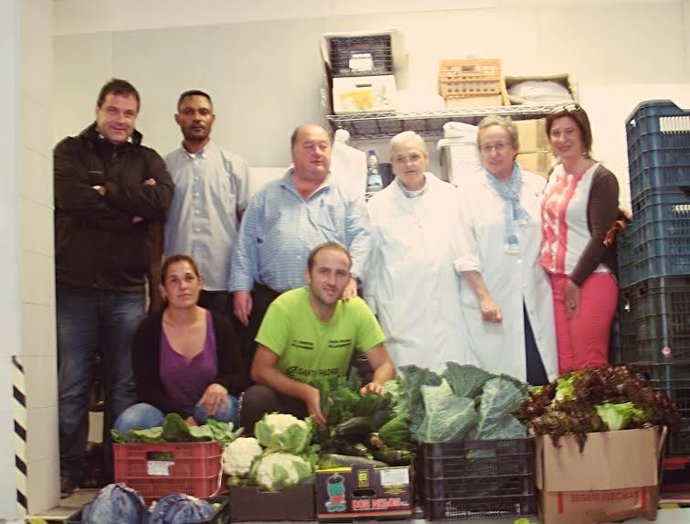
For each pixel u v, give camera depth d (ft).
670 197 12.83
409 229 14.47
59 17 17.88
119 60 17.80
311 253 12.60
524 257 14.29
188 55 17.75
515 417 10.55
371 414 11.37
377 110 16.11
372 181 16.07
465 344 14.30
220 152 15.92
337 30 17.61
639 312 13.60
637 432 9.88
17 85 11.24
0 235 11.07
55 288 13.15
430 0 17.51
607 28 17.29
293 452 10.91
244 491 10.48
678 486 11.50
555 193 14.38
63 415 13.70
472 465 10.27
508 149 14.43
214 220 15.49
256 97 17.66
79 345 13.84
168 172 14.93
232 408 12.38
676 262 12.73
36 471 11.23
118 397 14.05
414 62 17.54
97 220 13.75
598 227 13.83
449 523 10.16
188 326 12.87
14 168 11.12
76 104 17.80
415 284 14.23
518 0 17.38
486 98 16.20
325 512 10.28
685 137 12.91
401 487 10.28
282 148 17.57
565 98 16.15
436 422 10.39
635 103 16.60
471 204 14.48
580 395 10.11
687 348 12.60
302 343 12.77
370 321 13.09
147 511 9.69
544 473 9.87
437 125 16.88
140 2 17.87
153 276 15.70
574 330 14.05
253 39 17.71
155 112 17.74
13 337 10.93
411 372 11.96
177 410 12.87
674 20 17.21
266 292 14.49
